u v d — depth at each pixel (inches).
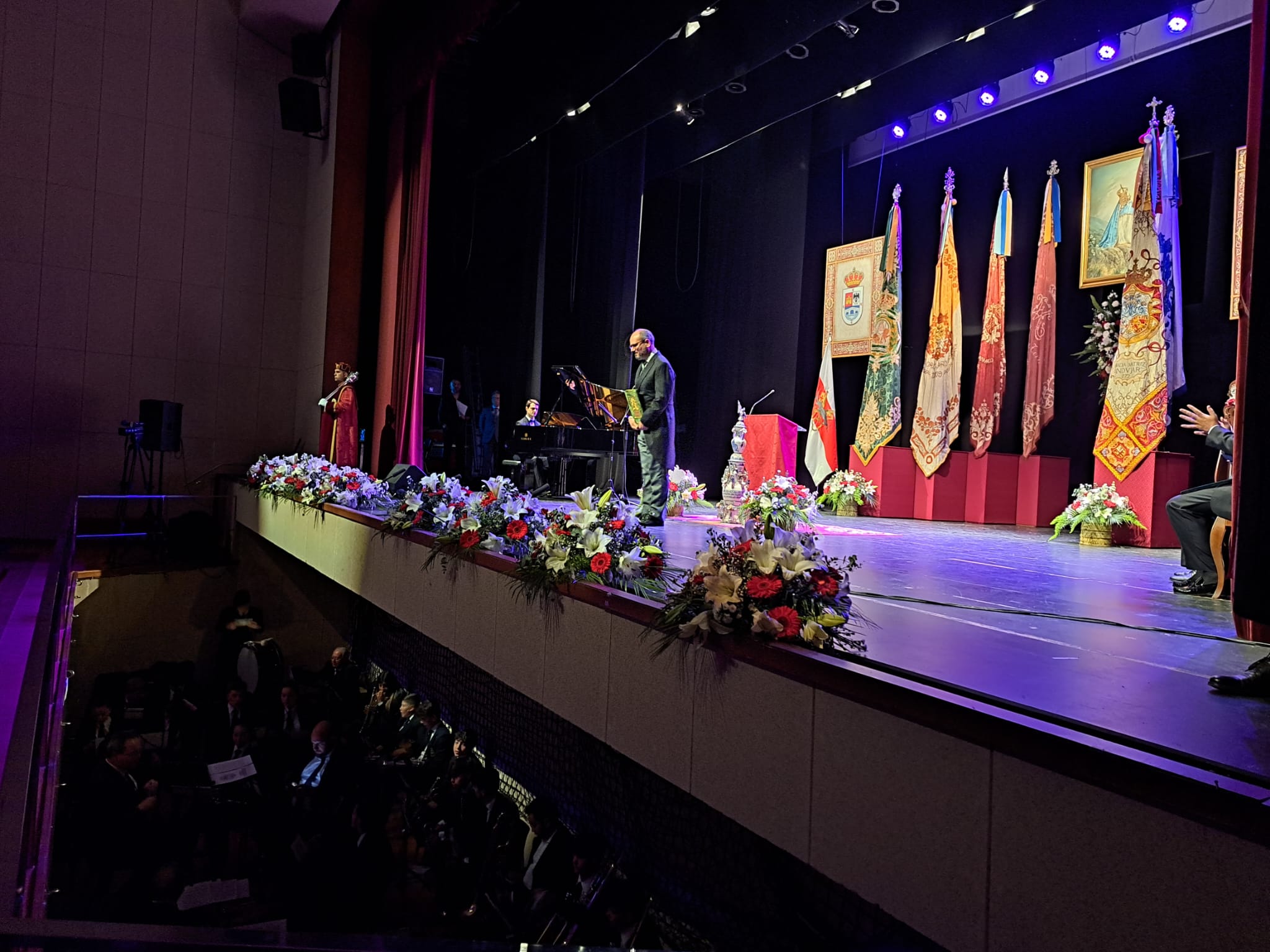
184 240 462.3
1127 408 301.3
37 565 375.2
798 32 299.6
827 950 113.5
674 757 106.0
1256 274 81.9
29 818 53.3
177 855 222.7
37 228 432.5
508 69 398.3
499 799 206.7
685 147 433.4
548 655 137.0
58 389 436.8
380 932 184.4
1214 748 60.3
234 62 472.1
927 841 72.4
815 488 438.3
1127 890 57.9
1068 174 382.0
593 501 138.5
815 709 84.9
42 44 433.4
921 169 438.9
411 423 396.2
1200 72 331.9
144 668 369.7
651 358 259.0
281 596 396.8
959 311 394.0
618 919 146.3
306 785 251.8
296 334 488.1
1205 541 150.6
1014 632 108.0
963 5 287.3
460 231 489.7
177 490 460.1
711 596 96.6
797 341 437.4
